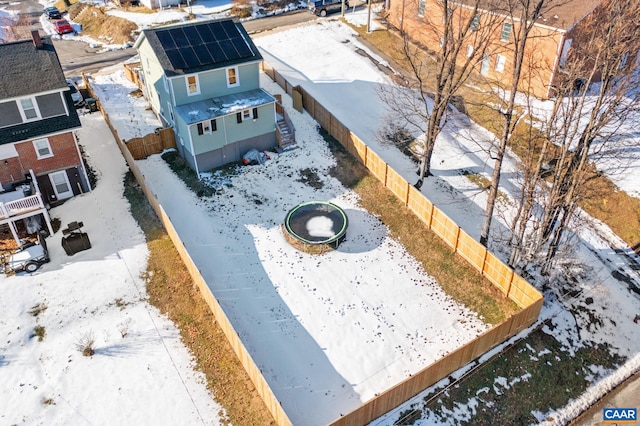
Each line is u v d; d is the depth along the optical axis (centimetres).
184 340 2312
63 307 2458
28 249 2662
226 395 2097
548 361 2305
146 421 2009
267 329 2381
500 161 2450
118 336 2325
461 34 2802
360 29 5203
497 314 2458
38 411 2044
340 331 2383
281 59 4681
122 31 5300
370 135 3694
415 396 2119
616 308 2550
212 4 6012
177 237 2616
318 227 2905
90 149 3497
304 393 2125
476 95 4059
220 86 3378
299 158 3488
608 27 2389
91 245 2784
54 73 2894
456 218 3034
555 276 2656
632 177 3136
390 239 2884
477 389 2169
